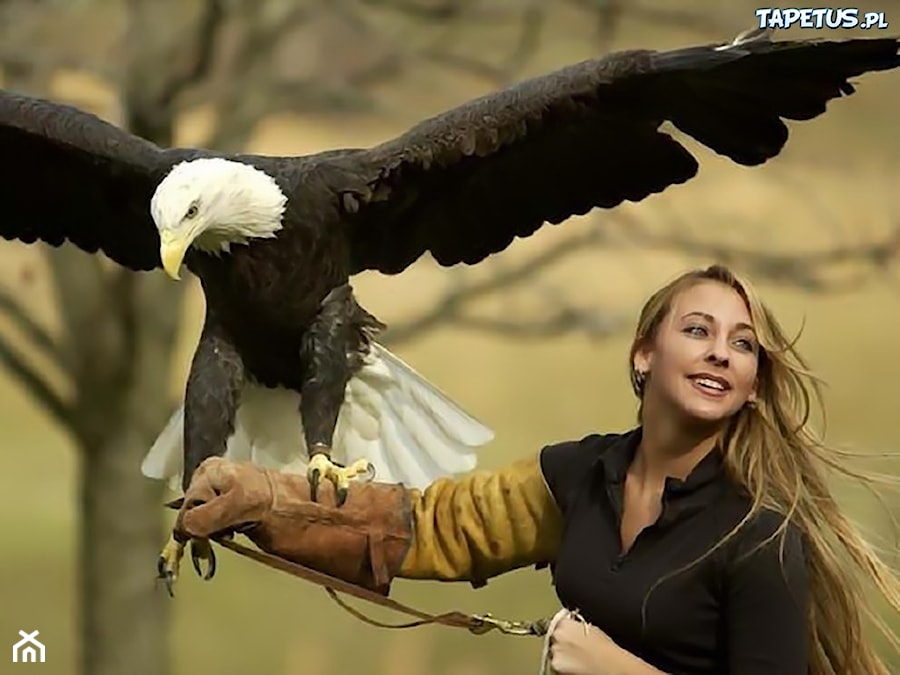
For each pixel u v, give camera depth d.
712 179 17.62
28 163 10.16
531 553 8.30
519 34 16.53
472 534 8.28
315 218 9.45
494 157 10.02
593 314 16.62
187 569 23.28
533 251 17.73
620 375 23.92
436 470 9.82
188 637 22.20
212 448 9.41
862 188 17.41
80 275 17.19
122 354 17.34
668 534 7.55
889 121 17.33
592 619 7.65
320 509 8.22
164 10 15.98
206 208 9.09
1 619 23.00
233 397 9.57
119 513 17.66
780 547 7.38
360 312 9.81
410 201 10.05
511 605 22.03
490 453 22.20
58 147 9.80
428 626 21.86
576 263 18.89
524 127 9.82
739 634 7.33
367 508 8.30
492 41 16.77
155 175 9.62
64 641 22.73
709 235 16.92
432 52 16.03
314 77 16.45
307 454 9.63
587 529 7.80
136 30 15.76
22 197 10.34
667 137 10.12
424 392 9.90
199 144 16.19
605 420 23.05
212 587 23.00
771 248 16.95
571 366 24.22
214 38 15.47
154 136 15.71
